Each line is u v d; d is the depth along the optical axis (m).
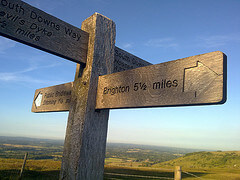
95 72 1.82
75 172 1.55
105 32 2.01
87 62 1.85
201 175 19.38
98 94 1.77
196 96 1.14
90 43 1.91
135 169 19.92
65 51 1.73
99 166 1.69
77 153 1.59
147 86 1.43
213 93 1.07
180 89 1.23
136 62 2.51
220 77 1.07
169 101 1.27
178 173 2.15
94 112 1.74
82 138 1.61
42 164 13.16
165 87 1.32
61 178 1.67
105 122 1.81
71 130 1.74
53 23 1.71
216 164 59.53
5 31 1.44
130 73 1.57
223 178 17.56
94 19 1.96
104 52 1.95
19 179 6.55
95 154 1.68
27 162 13.23
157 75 1.39
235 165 52.38
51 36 1.67
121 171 17.38
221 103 1.07
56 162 15.28
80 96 1.79
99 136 1.74
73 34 1.82
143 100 1.42
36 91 2.80
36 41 1.58
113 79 1.68
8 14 1.47
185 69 1.24
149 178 14.69
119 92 1.60
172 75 1.30
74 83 1.95
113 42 2.09
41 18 1.64
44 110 2.49
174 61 1.31
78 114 1.74
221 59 1.09
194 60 1.21
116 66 2.20
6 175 7.05
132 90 1.52
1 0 1.46
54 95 2.40
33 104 2.78
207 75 1.13
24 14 1.55
